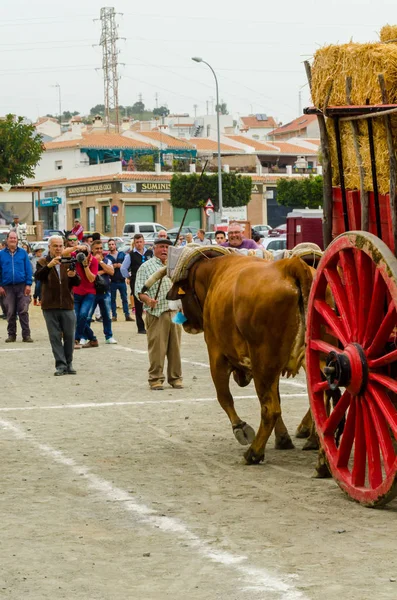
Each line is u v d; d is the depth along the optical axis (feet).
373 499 26.02
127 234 230.89
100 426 40.32
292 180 268.21
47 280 56.18
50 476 31.40
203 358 63.77
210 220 220.84
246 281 30.81
